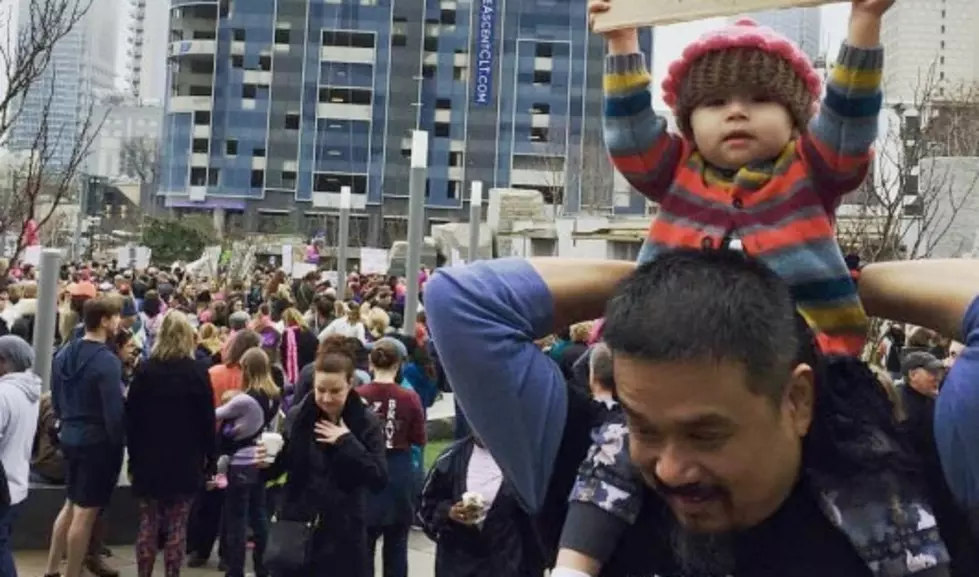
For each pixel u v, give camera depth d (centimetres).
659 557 162
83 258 4522
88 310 789
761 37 166
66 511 804
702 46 169
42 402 923
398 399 741
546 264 182
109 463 780
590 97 8688
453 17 8662
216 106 8575
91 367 771
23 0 1503
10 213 1358
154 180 9219
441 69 8675
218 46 8562
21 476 712
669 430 137
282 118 8588
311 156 8594
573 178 5562
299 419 617
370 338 1408
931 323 172
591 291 182
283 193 8575
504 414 173
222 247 4759
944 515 161
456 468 518
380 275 3070
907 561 149
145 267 3894
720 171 172
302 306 2069
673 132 180
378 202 8588
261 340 1071
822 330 165
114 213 6788
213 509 910
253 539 846
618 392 141
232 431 812
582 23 8638
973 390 151
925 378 361
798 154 169
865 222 1302
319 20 8600
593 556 162
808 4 165
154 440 767
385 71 8638
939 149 1998
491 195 3991
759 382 135
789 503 153
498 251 3488
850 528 149
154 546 786
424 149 1391
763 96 168
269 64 8588
